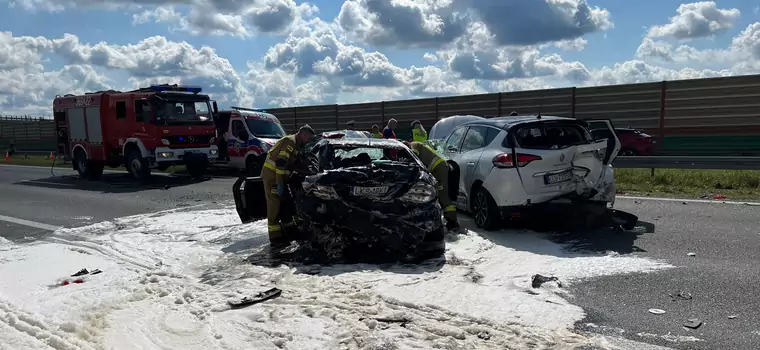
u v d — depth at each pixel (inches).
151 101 635.5
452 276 211.5
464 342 149.8
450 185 311.3
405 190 246.5
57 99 759.1
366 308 176.9
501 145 300.5
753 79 764.6
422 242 267.3
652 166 544.4
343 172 246.5
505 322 164.2
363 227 241.6
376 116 1080.2
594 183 291.1
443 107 1001.5
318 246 264.4
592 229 295.7
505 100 943.7
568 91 895.1
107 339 157.8
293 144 275.3
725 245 254.5
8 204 479.2
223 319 171.8
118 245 287.0
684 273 211.6
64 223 370.6
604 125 308.3
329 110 1139.3
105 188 594.9
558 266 223.6
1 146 1747.0
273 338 155.4
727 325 160.2
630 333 155.4
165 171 818.2
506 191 288.7
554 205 290.5
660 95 829.8
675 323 162.2
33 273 234.4
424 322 164.6
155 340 156.3
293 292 196.4
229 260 248.1
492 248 256.5
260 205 307.3
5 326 169.9
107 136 689.0
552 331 157.4
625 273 212.8
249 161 733.9
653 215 336.2
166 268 234.8
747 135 773.3
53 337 158.6
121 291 203.2
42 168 994.1
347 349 147.0
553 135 313.4
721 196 414.0
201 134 677.9
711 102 795.4
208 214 383.2
